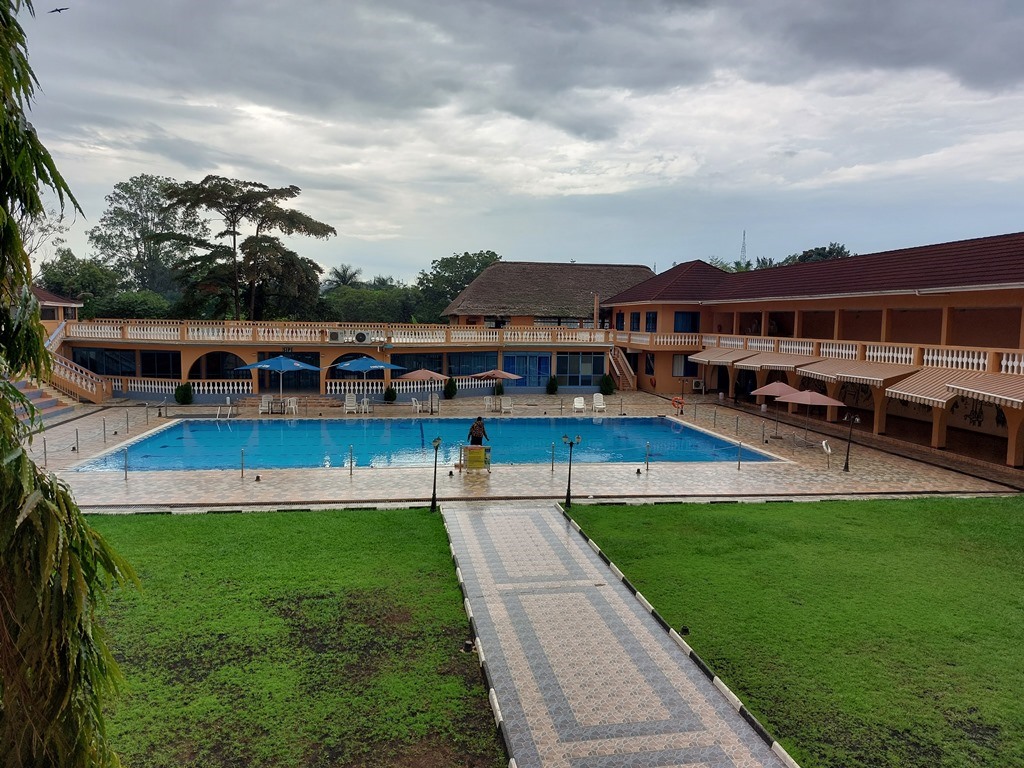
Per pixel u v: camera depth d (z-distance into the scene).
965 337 30.83
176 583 12.98
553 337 46.22
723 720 9.03
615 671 10.22
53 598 4.05
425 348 41.47
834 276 35.62
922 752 8.37
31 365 4.30
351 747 8.34
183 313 52.25
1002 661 10.50
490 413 37.25
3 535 3.86
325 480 21.36
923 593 12.98
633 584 13.31
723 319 46.53
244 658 10.33
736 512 18.28
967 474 23.12
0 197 3.95
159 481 20.92
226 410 35.72
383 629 11.36
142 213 85.25
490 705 9.28
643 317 48.94
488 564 14.42
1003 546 15.66
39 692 4.11
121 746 8.24
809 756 8.27
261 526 16.44
